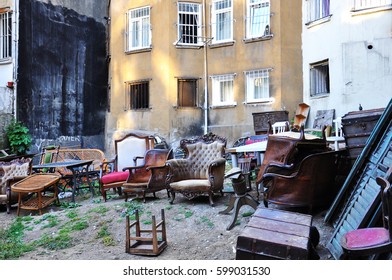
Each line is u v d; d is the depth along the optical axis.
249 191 6.64
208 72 14.36
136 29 14.95
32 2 13.20
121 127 14.96
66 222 5.78
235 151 6.48
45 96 13.58
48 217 6.18
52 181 6.88
